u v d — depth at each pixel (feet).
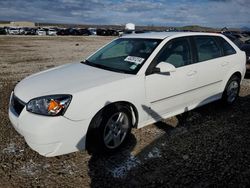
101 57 14.85
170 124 15.26
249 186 9.85
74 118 10.41
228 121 15.89
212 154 12.05
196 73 14.83
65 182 10.02
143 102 12.52
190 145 12.87
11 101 12.09
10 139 13.19
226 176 10.42
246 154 12.07
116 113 11.59
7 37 118.42
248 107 18.49
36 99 10.55
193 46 15.06
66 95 10.44
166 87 13.38
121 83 11.73
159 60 13.20
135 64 12.97
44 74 13.33
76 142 10.68
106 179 10.21
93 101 10.79
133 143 12.96
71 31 179.11
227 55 17.13
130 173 10.61
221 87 17.06
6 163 11.14
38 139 10.04
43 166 11.00
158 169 10.87
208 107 18.25
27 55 51.29
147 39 14.46
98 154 11.93
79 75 12.50
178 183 10.00
